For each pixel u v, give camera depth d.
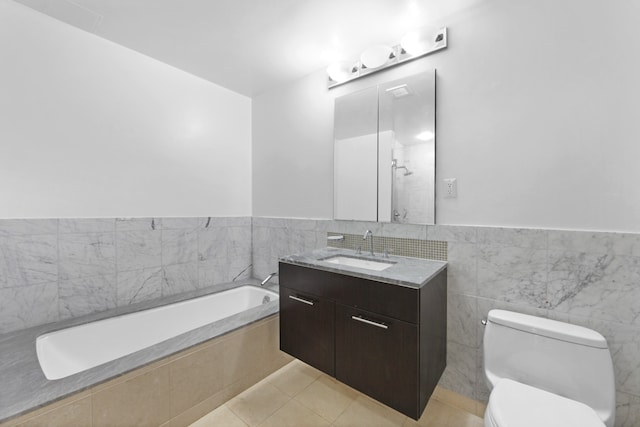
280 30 1.81
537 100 1.39
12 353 1.40
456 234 1.63
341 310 1.52
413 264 1.62
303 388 1.78
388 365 1.35
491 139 1.52
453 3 1.55
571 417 1.00
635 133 1.18
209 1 1.55
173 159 2.31
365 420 1.53
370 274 1.41
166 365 1.40
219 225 2.62
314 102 2.36
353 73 2.08
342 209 2.14
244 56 2.12
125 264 2.04
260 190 2.82
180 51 2.06
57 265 1.75
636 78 1.17
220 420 1.52
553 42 1.35
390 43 1.90
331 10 1.62
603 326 1.24
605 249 1.23
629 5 1.18
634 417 1.18
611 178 1.23
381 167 1.93
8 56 1.58
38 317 1.68
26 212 1.64
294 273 1.77
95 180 1.90
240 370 1.74
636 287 1.18
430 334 1.39
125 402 1.27
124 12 1.65
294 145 2.51
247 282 2.71
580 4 1.29
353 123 2.08
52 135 1.72
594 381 1.12
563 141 1.33
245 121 2.84
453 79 1.64
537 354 1.24
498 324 1.34
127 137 2.05
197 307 2.27
